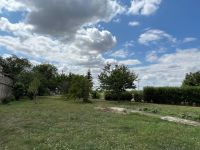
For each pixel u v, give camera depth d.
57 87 75.31
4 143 12.66
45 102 41.19
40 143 12.20
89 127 16.62
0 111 25.97
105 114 24.39
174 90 46.06
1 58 70.62
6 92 43.78
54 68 84.75
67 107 32.16
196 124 19.50
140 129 15.92
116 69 46.66
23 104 36.12
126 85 46.31
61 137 13.43
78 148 11.09
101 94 60.59
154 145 11.79
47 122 18.88
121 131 15.20
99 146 11.39
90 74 71.44
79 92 44.97
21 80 49.38
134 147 11.32
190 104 44.88
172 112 27.64
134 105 38.94
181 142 12.43
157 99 47.66
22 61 71.62
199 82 68.44
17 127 16.81
